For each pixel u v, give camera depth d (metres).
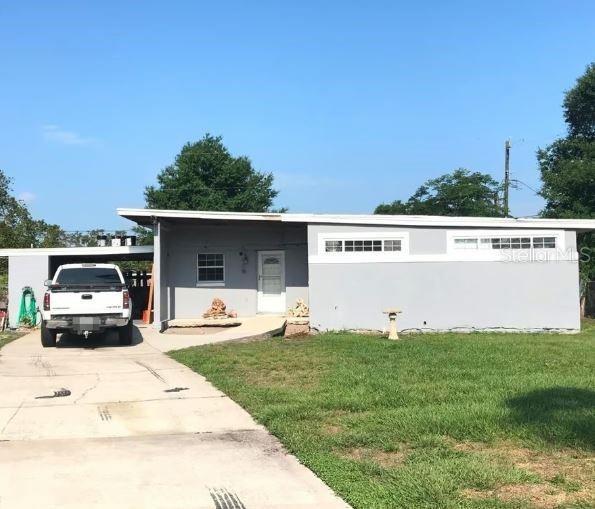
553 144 32.84
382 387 9.03
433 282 18.45
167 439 6.81
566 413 7.06
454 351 12.95
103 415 7.88
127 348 14.89
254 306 21.06
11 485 5.35
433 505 4.57
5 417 7.80
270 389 9.18
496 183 46.53
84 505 4.89
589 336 16.92
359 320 18.45
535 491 4.82
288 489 5.20
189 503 4.92
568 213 29.00
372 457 5.93
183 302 20.97
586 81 31.47
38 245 37.97
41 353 14.00
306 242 20.97
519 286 18.39
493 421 6.80
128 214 18.53
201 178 49.34
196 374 10.87
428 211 47.00
